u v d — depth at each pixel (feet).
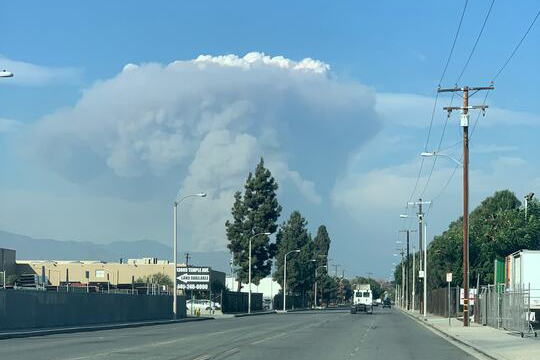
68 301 134.62
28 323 119.85
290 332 123.54
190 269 273.33
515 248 196.13
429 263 300.61
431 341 103.81
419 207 267.18
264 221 306.96
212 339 101.09
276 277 418.10
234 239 306.96
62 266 354.54
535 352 77.82
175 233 184.14
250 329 135.03
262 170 309.83
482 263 207.62
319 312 312.50
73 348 81.71
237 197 310.86
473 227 211.61
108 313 152.66
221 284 377.91
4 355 71.10
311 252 433.48
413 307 315.58
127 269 367.04
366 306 285.64
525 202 205.05
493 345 89.71
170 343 91.45
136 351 77.25
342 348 86.02
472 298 174.81
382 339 106.42
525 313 112.06
